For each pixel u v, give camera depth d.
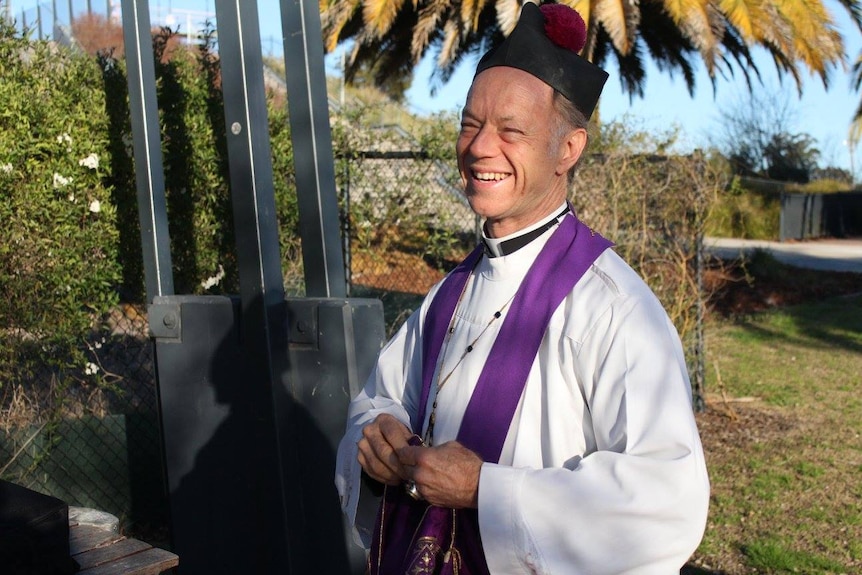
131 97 3.33
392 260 6.18
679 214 6.96
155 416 4.56
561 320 1.58
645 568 1.41
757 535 4.73
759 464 5.93
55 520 2.39
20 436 4.18
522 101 1.60
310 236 3.14
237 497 3.04
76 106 4.23
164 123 4.64
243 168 2.97
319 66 3.11
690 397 1.51
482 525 1.47
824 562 4.35
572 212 1.75
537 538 1.45
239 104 2.94
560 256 1.66
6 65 4.16
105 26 6.21
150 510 4.55
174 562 2.62
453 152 6.09
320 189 3.12
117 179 4.39
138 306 4.56
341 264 3.16
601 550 1.42
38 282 4.12
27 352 4.16
